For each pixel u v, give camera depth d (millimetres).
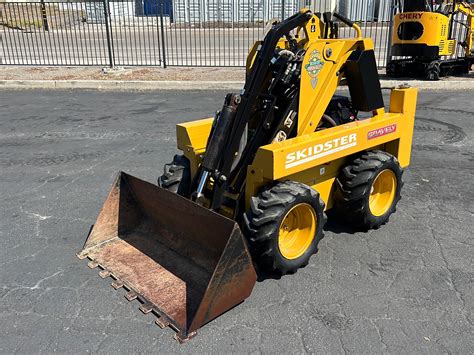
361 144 4133
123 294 3471
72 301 3410
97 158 6688
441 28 11352
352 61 4117
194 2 26094
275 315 3229
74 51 17938
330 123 4348
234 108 3629
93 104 10367
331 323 3137
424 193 5301
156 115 9195
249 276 3227
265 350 2898
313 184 4023
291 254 3660
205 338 3012
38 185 5703
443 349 2881
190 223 3531
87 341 3000
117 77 12898
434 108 9453
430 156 6582
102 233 4098
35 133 8062
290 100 3836
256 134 3824
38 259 3994
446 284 3555
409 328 3070
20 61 15844
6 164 6492
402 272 3729
